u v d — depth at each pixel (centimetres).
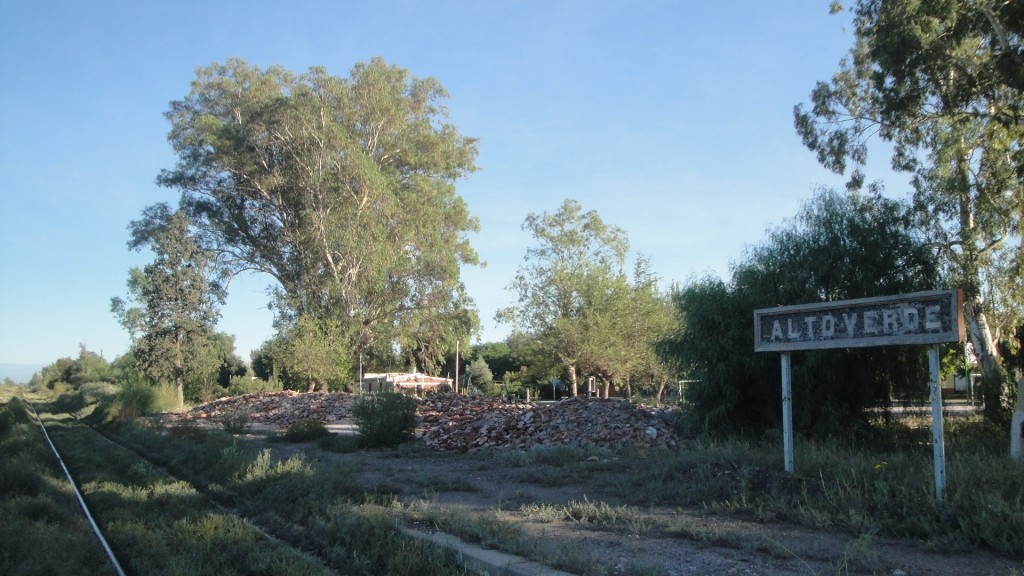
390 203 4828
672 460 1191
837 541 724
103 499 1148
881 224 1530
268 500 1075
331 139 4756
